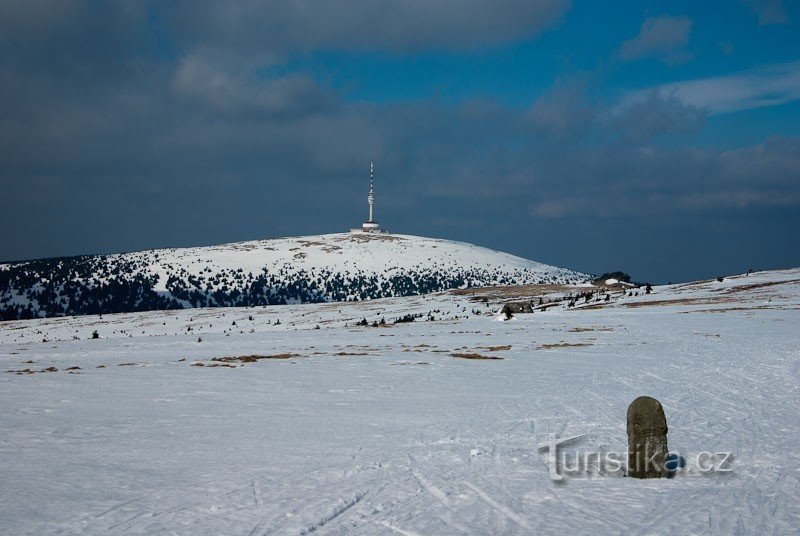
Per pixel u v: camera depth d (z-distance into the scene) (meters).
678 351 35.81
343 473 11.93
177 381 26.19
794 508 10.04
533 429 15.98
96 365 34.16
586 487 11.15
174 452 13.63
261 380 26.33
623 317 66.44
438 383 24.98
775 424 16.23
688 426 16.09
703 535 8.87
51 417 17.95
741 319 58.69
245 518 9.49
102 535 8.84
